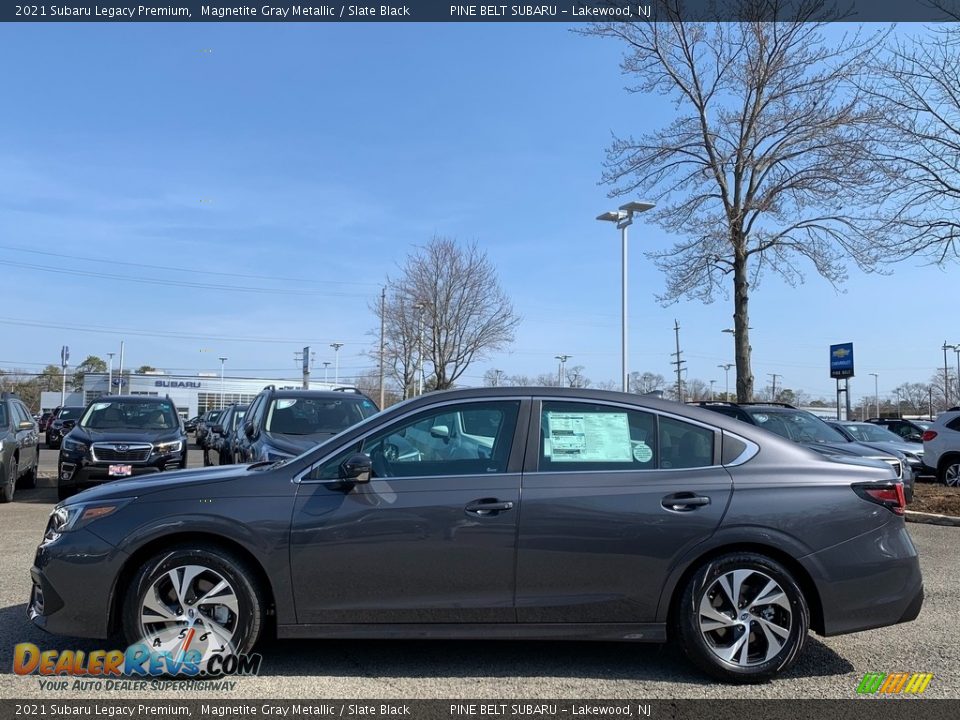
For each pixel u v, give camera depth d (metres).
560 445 4.64
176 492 4.52
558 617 4.41
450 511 4.41
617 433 4.68
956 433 14.37
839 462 4.74
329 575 4.38
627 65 17.66
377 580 4.39
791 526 4.43
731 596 4.41
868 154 15.41
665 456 4.64
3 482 11.63
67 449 11.98
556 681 4.45
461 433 4.71
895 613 4.50
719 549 4.48
